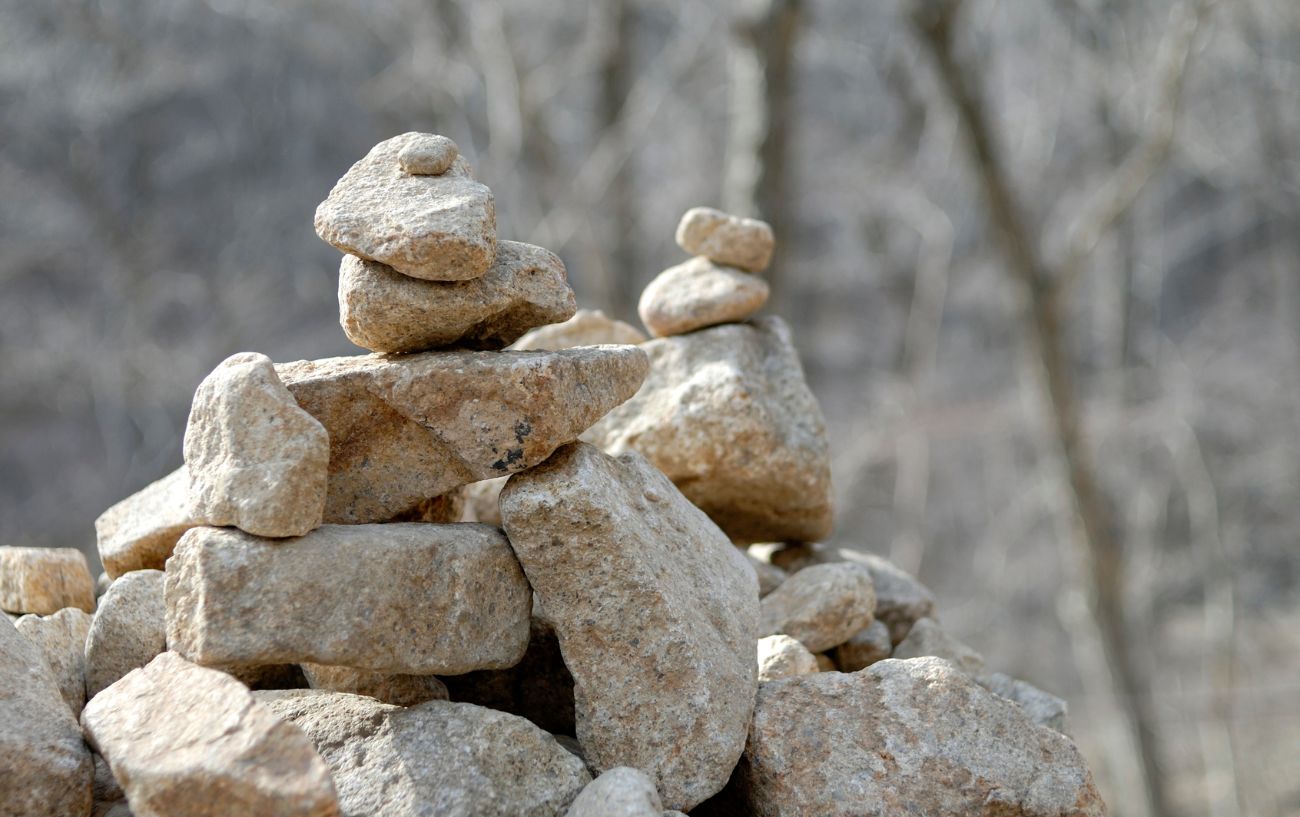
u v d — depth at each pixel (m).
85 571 3.14
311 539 2.18
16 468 15.00
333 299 16.12
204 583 2.10
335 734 2.33
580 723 2.40
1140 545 13.84
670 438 3.29
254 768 1.91
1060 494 10.67
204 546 2.12
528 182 13.37
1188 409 13.84
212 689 2.06
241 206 15.99
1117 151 13.41
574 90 16.91
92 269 15.23
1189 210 17.97
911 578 3.78
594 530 2.39
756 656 2.68
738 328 3.52
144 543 2.91
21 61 14.27
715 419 3.27
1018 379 17.11
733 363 3.36
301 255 16.28
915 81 14.08
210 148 15.84
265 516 2.13
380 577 2.20
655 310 3.52
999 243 10.52
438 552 2.30
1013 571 15.56
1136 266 16.02
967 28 11.59
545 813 2.23
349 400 2.41
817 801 2.42
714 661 2.45
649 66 15.87
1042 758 2.46
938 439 16.80
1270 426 15.30
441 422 2.39
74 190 14.73
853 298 17.78
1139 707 10.66
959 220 16.06
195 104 15.85
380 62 16.22
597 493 2.41
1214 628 13.20
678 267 3.62
